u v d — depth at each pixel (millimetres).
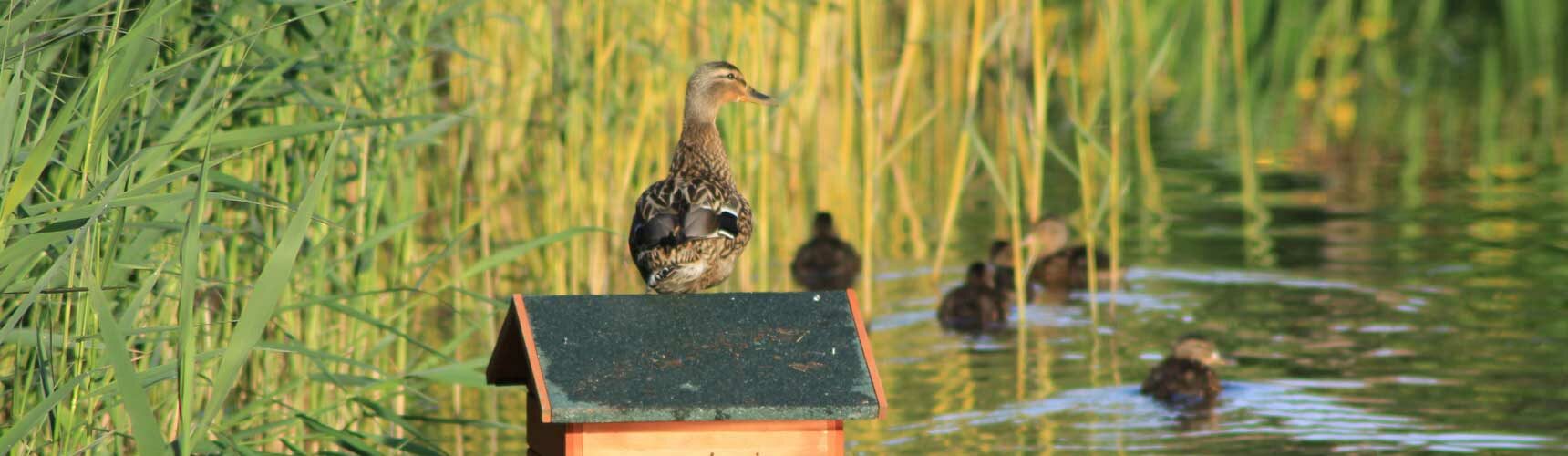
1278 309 16453
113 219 8453
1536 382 13273
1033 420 12523
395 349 13648
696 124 10008
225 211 11062
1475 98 31500
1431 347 14609
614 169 16516
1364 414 12430
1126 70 30547
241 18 10516
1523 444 11539
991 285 16578
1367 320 15773
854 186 21281
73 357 8773
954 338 15664
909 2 17016
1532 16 37719
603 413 6969
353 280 12398
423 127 13062
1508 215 20875
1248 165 23891
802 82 17938
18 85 7156
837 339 7555
